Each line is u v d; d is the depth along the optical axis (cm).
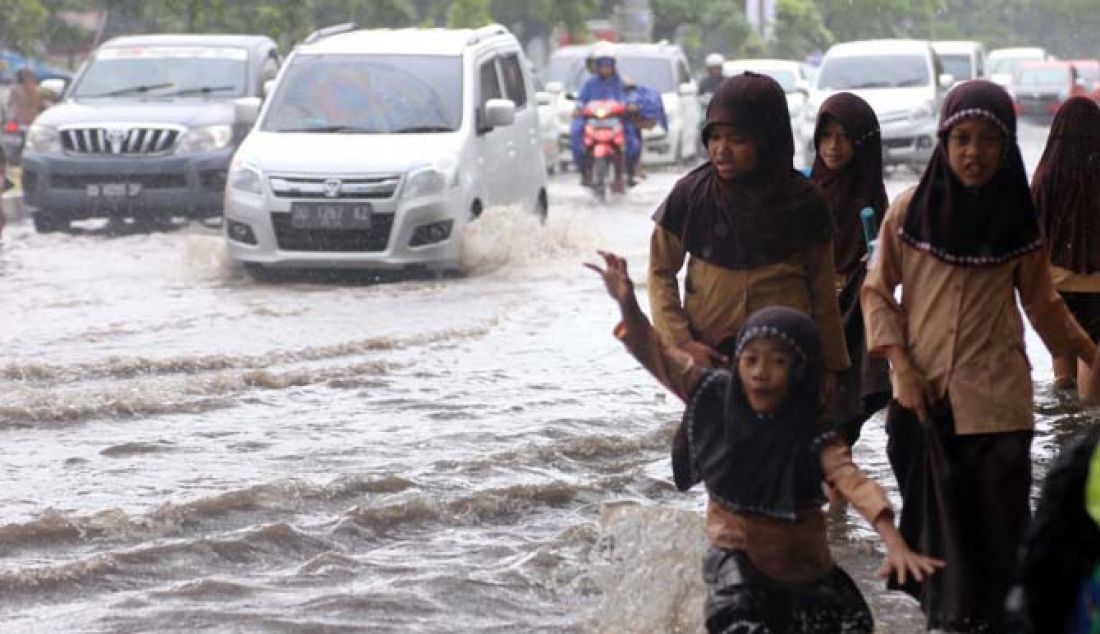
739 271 1171
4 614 1148
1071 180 1752
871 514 920
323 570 1245
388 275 2897
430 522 1380
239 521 1373
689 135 5778
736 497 963
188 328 2306
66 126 3669
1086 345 1081
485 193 3023
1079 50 16200
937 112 5259
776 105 1144
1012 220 1045
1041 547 664
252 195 2841
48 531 1317
